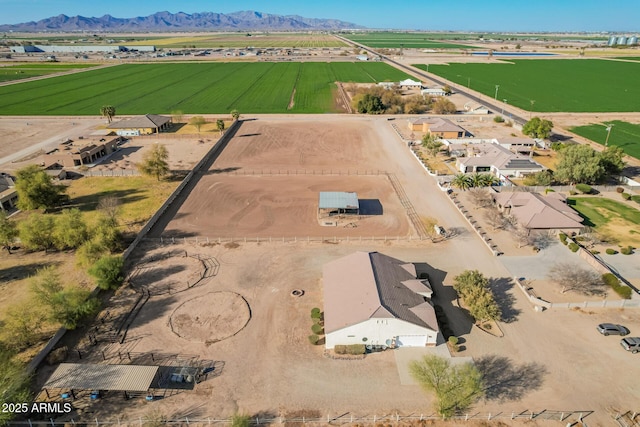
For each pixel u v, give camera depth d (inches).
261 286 2197.3
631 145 4458.7
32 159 4128.9
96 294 2105.1
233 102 6747.1
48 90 7706.7
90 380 1535.4
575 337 1846.7
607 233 2701.8
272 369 1685.5
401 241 2635.3
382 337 1772.9
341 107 6412.4
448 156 4217.5
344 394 1576.0
